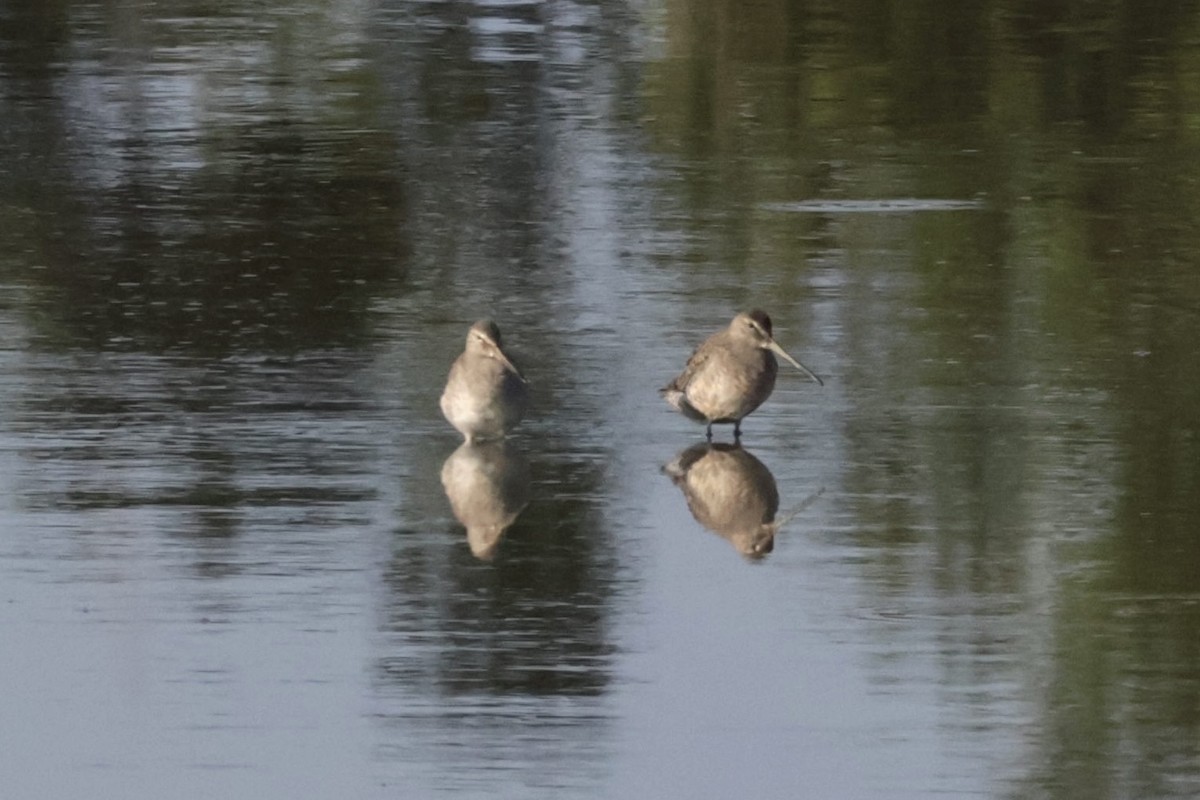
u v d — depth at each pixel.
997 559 13.38
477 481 14.73
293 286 20.00
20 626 12.20
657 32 32.41
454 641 12.09
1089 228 22.22
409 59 30.59
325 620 12.34
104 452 15.22
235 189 23.55
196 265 20.64
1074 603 12.69
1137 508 14.27
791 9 33.94
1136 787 10.46
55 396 16.56
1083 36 31.84
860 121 26.94
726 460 15.25
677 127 26.64
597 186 23.81
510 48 31.27
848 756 10.77
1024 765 10.67
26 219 22.19
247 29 32.88
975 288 20.06
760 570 13.20
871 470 15.06
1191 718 11.20
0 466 14.86
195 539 13.55
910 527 13.95
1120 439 15.69
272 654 11.88
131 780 10.47
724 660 11.91
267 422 15.98
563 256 21.08
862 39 31.72
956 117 27.25
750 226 22.20
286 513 14.04
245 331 18.53
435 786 10.41
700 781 10.49
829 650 12.03
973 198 23.41
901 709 11.31
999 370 17.48
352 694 11.38
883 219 22.53
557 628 12.27
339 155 25.09
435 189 23.66
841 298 19.66
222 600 12.60
